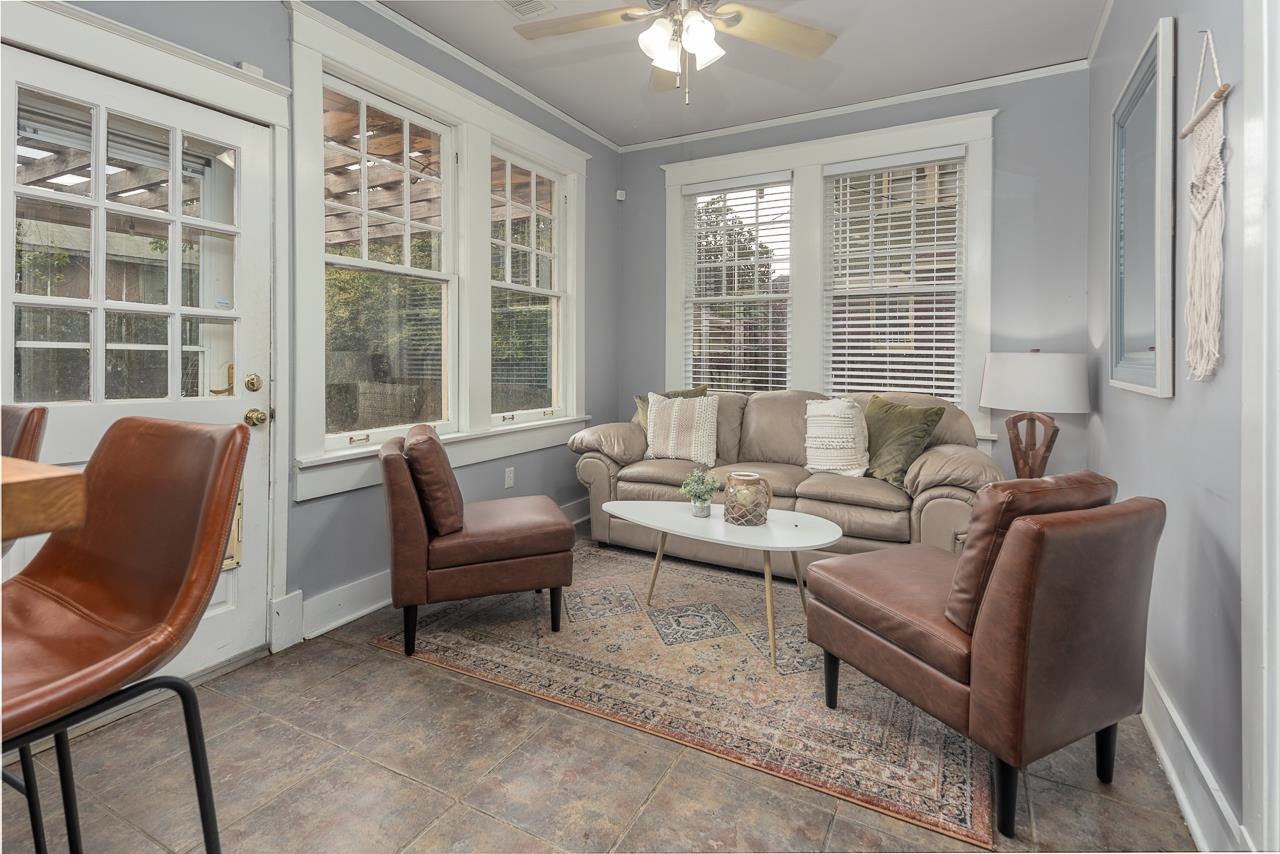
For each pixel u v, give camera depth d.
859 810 1.59
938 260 3.83
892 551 2.17
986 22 3.00
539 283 4.05
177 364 2.14
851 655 1.91
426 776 1.71
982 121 3.61
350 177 2.78
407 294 3.10
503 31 3.07
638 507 2.91
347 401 2.84
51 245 1.83
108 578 1.10
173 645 0.94
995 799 1.61
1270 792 1.19
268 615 2.43
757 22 2.18
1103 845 1.49
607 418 4.70
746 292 4.38
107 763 1.75
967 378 3.72
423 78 2.99
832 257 4.12
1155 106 1.98
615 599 2.98
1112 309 2.65
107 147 1.94
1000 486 1.54
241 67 2.25
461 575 2.43
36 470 0.59
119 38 1.91
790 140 4.16
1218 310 1.47
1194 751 1.59
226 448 1.02
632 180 4.72
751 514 2.56
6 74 1.70
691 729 1.93
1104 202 2.94
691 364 4.61
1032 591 1.40
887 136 3.85
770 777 1.71
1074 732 1.52
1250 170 1.30
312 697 2.11
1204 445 1.59
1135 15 2.38
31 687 0.88
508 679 2.22
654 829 1.52
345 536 2.74
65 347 1.88
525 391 3.98
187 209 2.16
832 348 4.14
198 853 1.43
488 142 3.42
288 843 1.47
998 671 1.46
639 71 3.50
